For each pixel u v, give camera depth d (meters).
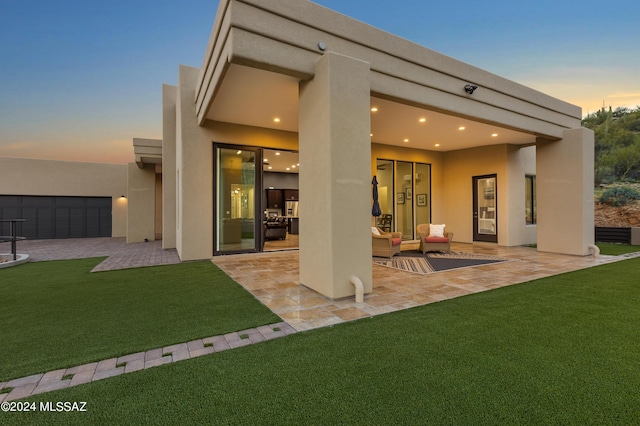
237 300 4.09
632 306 3.76
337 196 4.07
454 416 1.75
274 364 2.38
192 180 7.30
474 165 10.74
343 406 1.85
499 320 3.31
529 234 10.60
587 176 8.01
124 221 16.64
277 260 7.36
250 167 8.02
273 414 1.78
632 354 2.50
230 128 7.63
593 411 1.78
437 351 2.58
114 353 2.58
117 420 1.74
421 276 5.57
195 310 3.70
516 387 2.04
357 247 4.25
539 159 8.77
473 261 7.13
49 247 11.05
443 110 5.99
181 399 1.93
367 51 4.89
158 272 5.96
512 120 7.15
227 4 3.94
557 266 6.50
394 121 7.37
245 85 5.09
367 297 4.23
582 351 2.56
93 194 16.08
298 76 4.41
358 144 4.25
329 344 2.74
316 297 4.22
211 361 2.44
